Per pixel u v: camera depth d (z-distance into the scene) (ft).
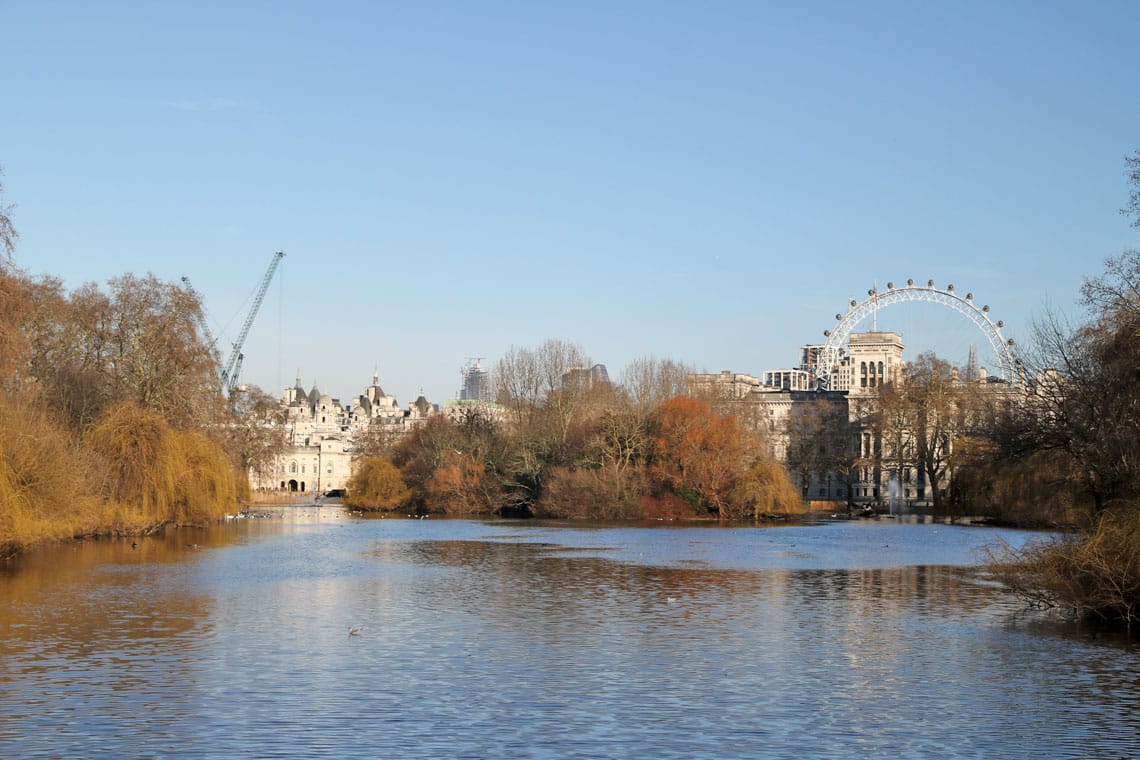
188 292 438.81
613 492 527.40
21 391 283.59
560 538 390.42
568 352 629.51
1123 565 171.94
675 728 114.83
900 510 639.35
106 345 399.44
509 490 579.89
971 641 161.79
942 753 107.14
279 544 341.21
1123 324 230.27
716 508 533.55
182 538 350.64
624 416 547.08
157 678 134.31
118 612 184.14
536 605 199.31
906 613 189.78
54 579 226.79
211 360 414.62
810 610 194.08
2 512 254.47
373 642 159.33
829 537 396.78
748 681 135.54
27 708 119.96
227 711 119.44
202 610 187.83
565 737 111.34
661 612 191.21
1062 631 170.30
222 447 421.18
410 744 108.47
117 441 336.29
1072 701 126.11
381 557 298.56
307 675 136.87
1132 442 220.84
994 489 450.71
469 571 260.42
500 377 636.89
